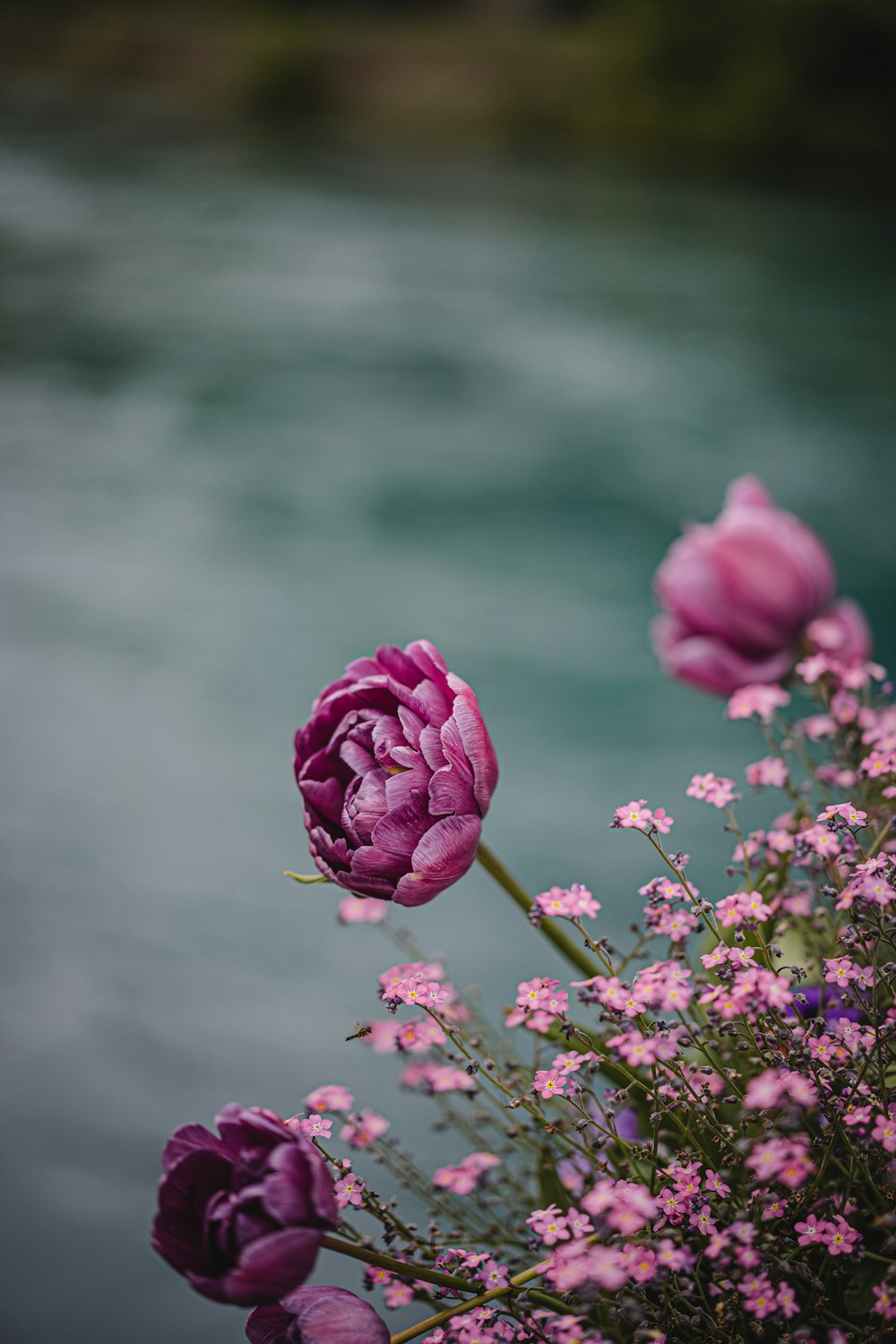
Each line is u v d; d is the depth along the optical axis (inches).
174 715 179.8
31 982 120.5
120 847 147.3
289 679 193.3
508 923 125.0
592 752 165.3
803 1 624.4
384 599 219.6
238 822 154.5
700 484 266.7
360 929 129.4
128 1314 83.6
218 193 570.3
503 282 438.0
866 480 262.2
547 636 204.1
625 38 710.5
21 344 362.9
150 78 829.2
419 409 318.7
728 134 635.5
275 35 840.9
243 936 130.1
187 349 366.6
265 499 268.2
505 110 725.9
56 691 186.9
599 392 327.0
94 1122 101.7
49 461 284.7
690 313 397.7
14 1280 86.8
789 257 467.5
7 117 709.3
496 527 250.4
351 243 493.0
